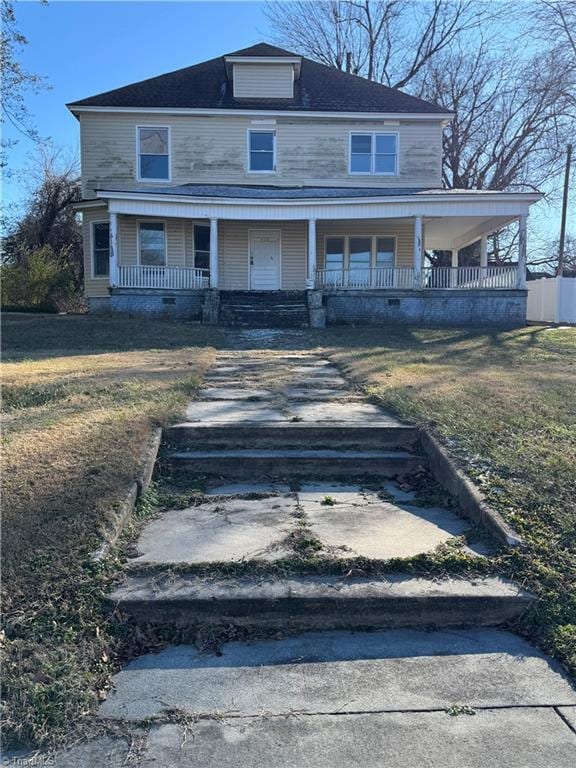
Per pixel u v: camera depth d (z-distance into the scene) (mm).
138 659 2734
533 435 5016
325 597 2980
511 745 2186
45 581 2986
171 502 4258
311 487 4723
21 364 8805
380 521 3939
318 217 17438
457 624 3023
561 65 27438
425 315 17281
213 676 2598
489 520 3678
